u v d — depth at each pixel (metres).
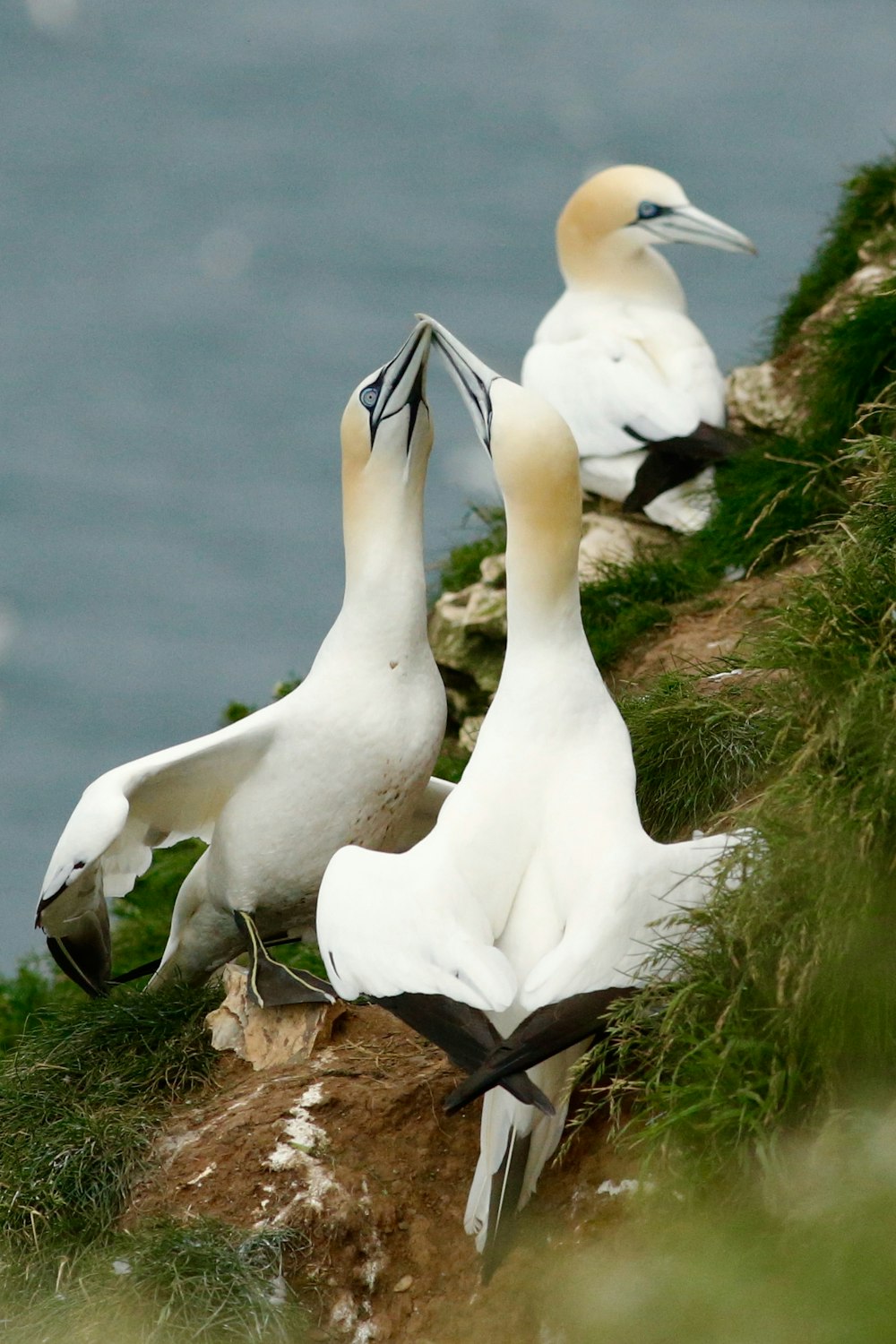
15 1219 10.95
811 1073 9.55
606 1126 10.32
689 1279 8.84
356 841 12.46
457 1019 9.20
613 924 9.55
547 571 10.73
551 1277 9.88
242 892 12.60
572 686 10.69
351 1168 10.83
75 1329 10.09
